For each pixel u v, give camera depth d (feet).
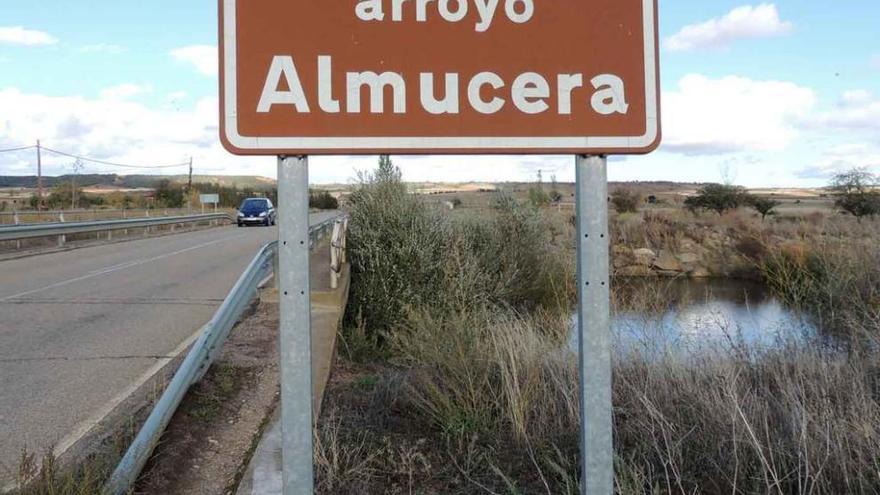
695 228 76.13
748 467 13.28
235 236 88.89
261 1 7.29
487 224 44.75
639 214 95.81
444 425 16.10
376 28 7.45
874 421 13.80
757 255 58.95
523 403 15.80
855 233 30.09
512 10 7.64
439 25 7.55
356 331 29.17
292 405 7.03
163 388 17.31
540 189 54.85
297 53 7.32
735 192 104.22
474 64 7.58
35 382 18.92
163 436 13.41
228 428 14.74
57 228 64.03
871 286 24.21
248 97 7.25
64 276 43.75
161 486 11.77
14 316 29.32
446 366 18.57
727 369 17.48
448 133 7.54
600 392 7.58
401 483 13.51
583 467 7.61
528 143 7.64
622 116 7.77
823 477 12.60
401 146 7.46
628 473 12.67
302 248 7.15
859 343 19.84
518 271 40.78
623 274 62.18
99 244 72.49
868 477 12.69
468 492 13.10
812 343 20.16
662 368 17.83
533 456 14.49
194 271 46.91
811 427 13.91
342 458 13.96
